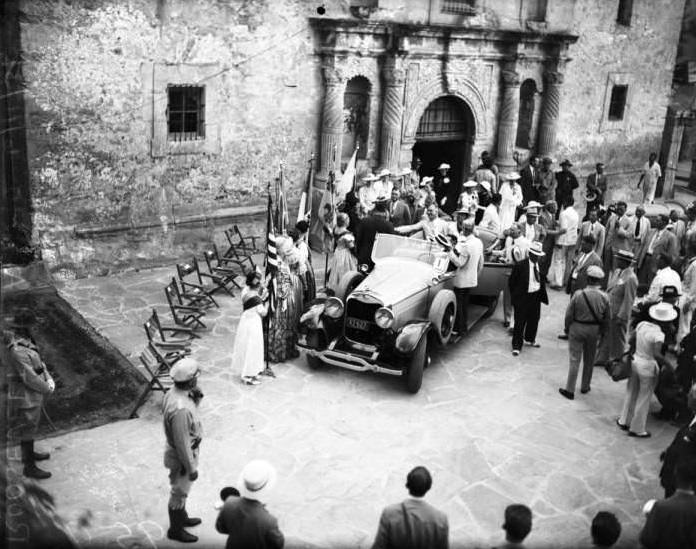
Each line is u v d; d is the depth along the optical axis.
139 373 10.53
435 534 5.39
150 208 14.46
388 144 16.98
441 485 8.13
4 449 7.60
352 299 10.49
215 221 15.41
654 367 9.15
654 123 22.67
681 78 21.67
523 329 11.73
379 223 12.85
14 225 12.95
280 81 15.49
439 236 12.06
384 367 10.13
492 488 8.13
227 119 15.02
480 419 9.67
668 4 21.56
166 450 6.88
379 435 9.15
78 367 10.60
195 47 14.16
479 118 18.73
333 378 10.71
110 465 8.23
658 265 10.98
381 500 7.82
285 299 10.98
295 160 16.28
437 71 17.47
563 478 8.40
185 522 7.20
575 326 10.18
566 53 19.30
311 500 7.77
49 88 12.70
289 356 11.28
